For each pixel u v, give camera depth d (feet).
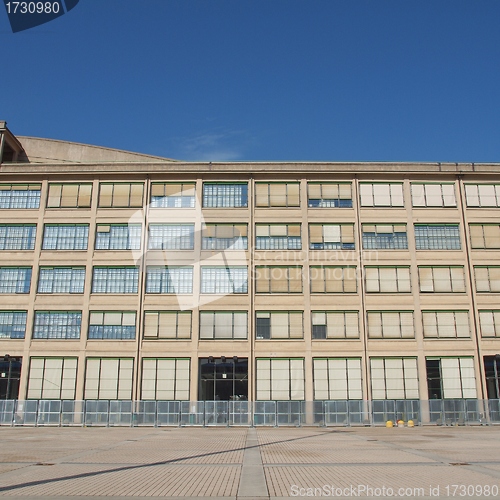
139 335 139.74
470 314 143.23
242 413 121.29
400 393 137.80
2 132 156.15
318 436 92.63
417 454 61.72
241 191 150.92
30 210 149.48
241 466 52.11
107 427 119.75
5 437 90.02
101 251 146.20
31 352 139.74
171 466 52.16
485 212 151.02
